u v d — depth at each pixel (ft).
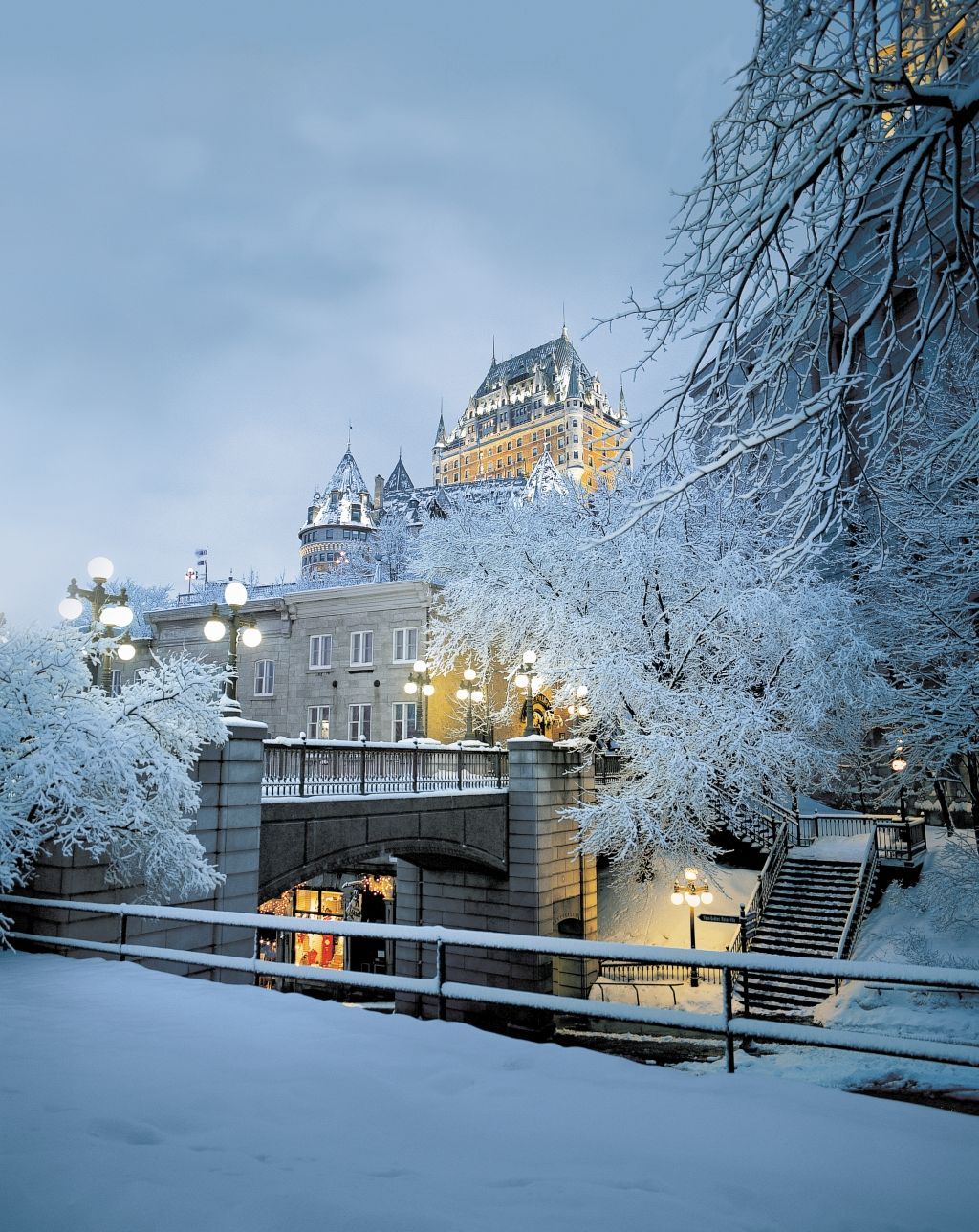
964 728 60.44
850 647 67.97
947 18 20.85
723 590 74.69
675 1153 13.20
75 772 32.91
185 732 38.06
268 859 50.34
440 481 591.78
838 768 102.78
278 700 137.08
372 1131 13.87
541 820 78.48
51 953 34.81
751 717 72.08
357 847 58.08
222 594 220.23
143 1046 18.62
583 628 78.38
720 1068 42.50
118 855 36.35
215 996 23.48
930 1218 11.13
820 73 21.76
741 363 27.32
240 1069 17.01
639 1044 56.95
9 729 32.40
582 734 89.10
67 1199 11.05
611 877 94.89
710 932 78.59
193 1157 12.54
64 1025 20.43
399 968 84.89
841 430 24.59
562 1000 18.58
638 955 17.51
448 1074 16.81
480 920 80.43
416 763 67.72
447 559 102.58
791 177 22.53
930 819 98.22
